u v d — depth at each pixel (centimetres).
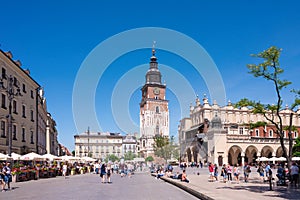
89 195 2084
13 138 4616
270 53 2598
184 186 2514
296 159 6412
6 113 4388
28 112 5334
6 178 2603
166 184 3183
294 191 2130
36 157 4291
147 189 2566
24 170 3772
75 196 2028
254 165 8950
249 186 2567
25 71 5056
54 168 4912
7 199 1919
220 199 1593
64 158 5556
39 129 6319
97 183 3316
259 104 2816
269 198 1719
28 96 5353
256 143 8794
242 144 8675
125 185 3020
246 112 9500
